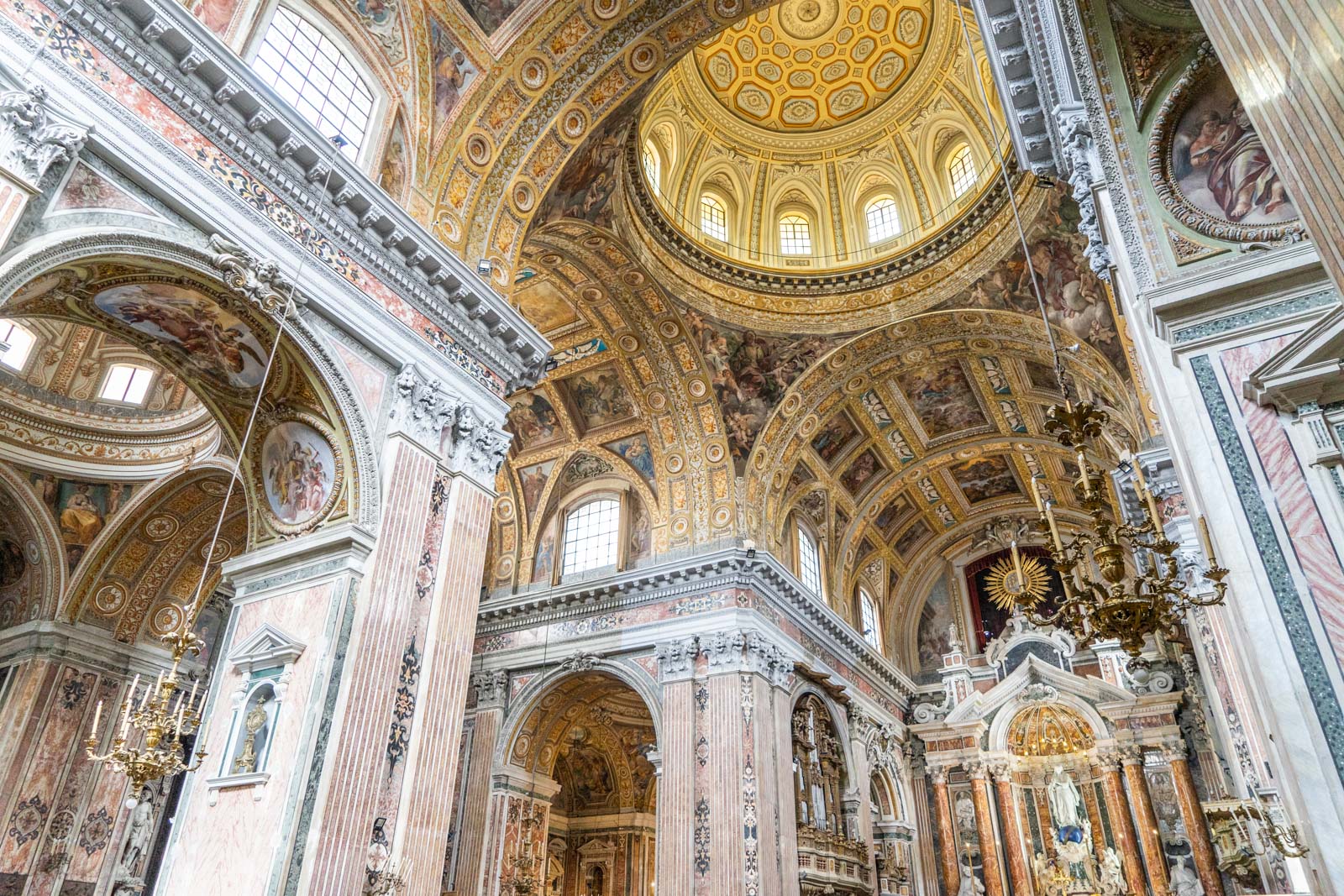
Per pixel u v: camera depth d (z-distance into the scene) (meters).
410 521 10.14
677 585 19.72
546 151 13.72
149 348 10.38
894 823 23.61
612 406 21.77
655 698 18.64
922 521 28.00
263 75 10.30
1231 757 17.58
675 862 16.62
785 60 20.95
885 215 21.88
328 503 10.10
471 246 12.55
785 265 21.61
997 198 18.16
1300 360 6.26
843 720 22.28
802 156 22.31
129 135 8.24
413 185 11.88
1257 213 7.29
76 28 8.01
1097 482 6.71
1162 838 22.52
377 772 8.95
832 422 22.73
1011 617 27.31
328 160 9.97
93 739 9.26
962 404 23.08
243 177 9.33
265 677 9.32
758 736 17.36
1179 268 7.38
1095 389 19.08
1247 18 3.48
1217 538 6.39
